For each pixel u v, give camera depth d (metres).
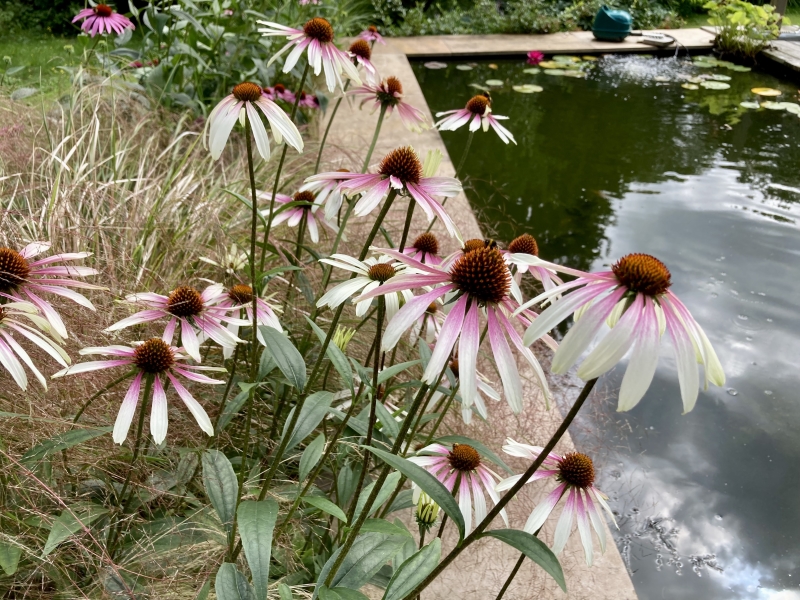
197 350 1.76
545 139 6.81
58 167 3.19
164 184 3.29
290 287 2.76
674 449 3.38
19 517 1.81
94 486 2.01
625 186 5.88
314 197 2.65
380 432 2.03
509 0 11.16
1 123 3.54
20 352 1.53
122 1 8.08
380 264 1.55
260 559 1.32
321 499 1.51
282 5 5.51
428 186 1.62
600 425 3.40
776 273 4.71
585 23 11.13
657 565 2.81
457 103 7.69
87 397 2.12
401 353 2.98
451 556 1.25
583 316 1.06
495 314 1.22
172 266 2.84
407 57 9.39
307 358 2.75
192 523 1.94
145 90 4.36
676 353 1.05
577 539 2.61
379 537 1.57
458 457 1.87
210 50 4.83
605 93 8.23
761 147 6.80
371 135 5.86
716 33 10.00
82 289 2.43
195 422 2.29
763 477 3.26
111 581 1.71
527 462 2.85
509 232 5.03
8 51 6.70
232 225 3.31
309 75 5.55
